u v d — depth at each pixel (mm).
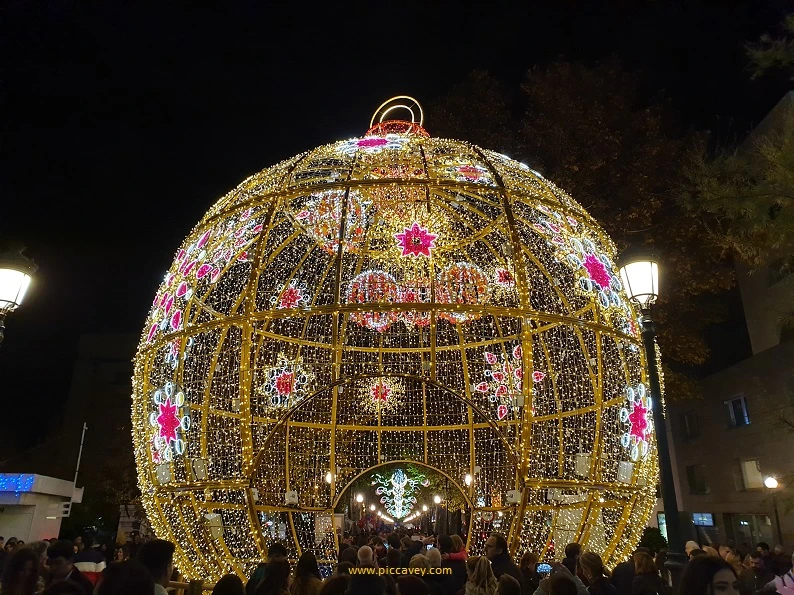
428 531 19031
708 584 2584
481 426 11922
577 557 6711
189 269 8312
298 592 4570
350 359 13141
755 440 19266
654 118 17219
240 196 8953
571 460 9664
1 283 6484
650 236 16047
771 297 18641
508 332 13031
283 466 11805
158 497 7750
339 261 8492
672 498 6320
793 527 17672
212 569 7676
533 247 10594
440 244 11016
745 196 6789
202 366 9273
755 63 7359
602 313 8914
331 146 9172
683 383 16734
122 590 2729
